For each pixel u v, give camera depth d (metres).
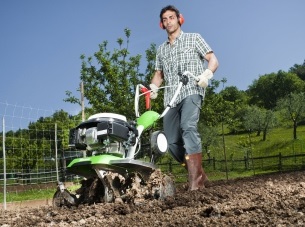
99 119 4.37
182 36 5.73
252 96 121.44
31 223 3.65
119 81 16.84
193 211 3.34
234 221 2.67
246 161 30.38
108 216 3.58
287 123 67.62
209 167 30.08
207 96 18.95
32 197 8.89
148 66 17.36
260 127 57.88
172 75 5.69
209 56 5.65
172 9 5.77
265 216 2.74
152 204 4.08
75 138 4.50
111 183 4.28
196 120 5.41
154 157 4.86
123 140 4.40
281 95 117.19
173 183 4.50
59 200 4.57
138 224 2.98
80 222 3.40
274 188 4.98
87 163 4.24
